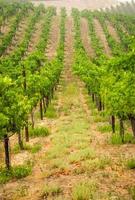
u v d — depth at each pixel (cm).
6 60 7231
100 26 15638
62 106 5784
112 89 2697
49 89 5444
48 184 1842
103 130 3622
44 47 10900
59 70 7262
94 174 1961
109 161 2205
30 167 2347
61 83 8106
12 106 2211
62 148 2819
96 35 13975
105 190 1672
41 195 1705
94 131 3694
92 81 4819
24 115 2319
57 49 10912
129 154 2458
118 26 14575
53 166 2294
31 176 2189
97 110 5122
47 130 3756
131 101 2473
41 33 13775
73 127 3934
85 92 6962
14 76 5034
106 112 2916
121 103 2545
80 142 3027
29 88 3850
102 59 6288
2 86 2202
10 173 2242
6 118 2083
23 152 2997
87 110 5375
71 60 10662
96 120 4344
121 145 2842
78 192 1589
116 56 1959
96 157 2402
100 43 12031
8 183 2084
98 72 4500
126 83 2158
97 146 2864
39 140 3462
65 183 1855
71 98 6506
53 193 1709
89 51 11888
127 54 1855
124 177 1891
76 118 4678
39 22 15625
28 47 11794
